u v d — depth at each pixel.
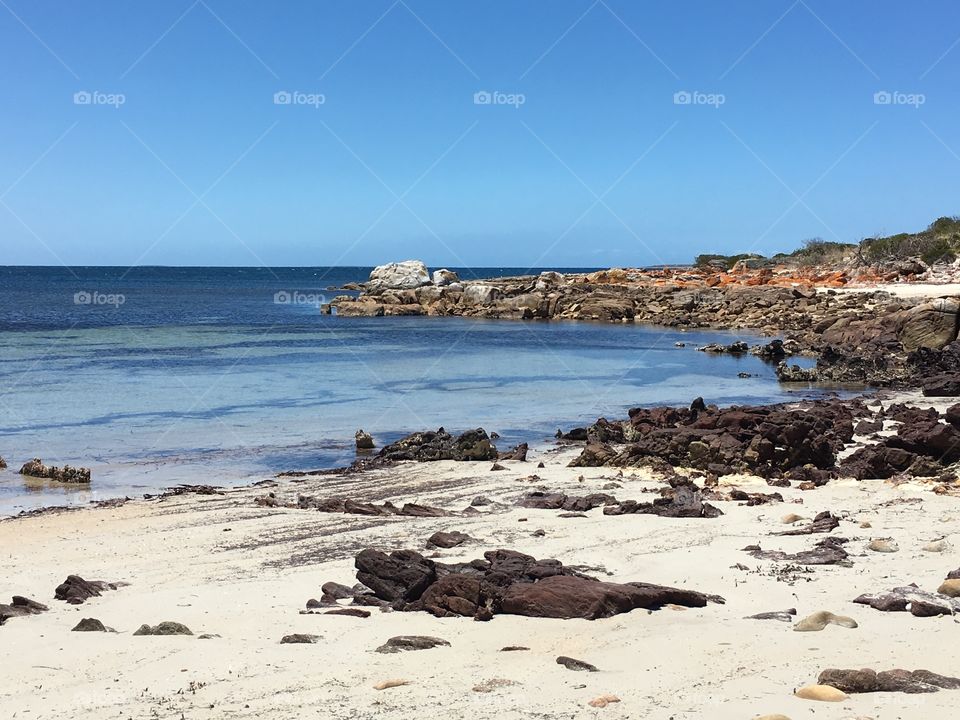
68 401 32.88
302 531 15.82
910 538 13.81
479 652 9.12
